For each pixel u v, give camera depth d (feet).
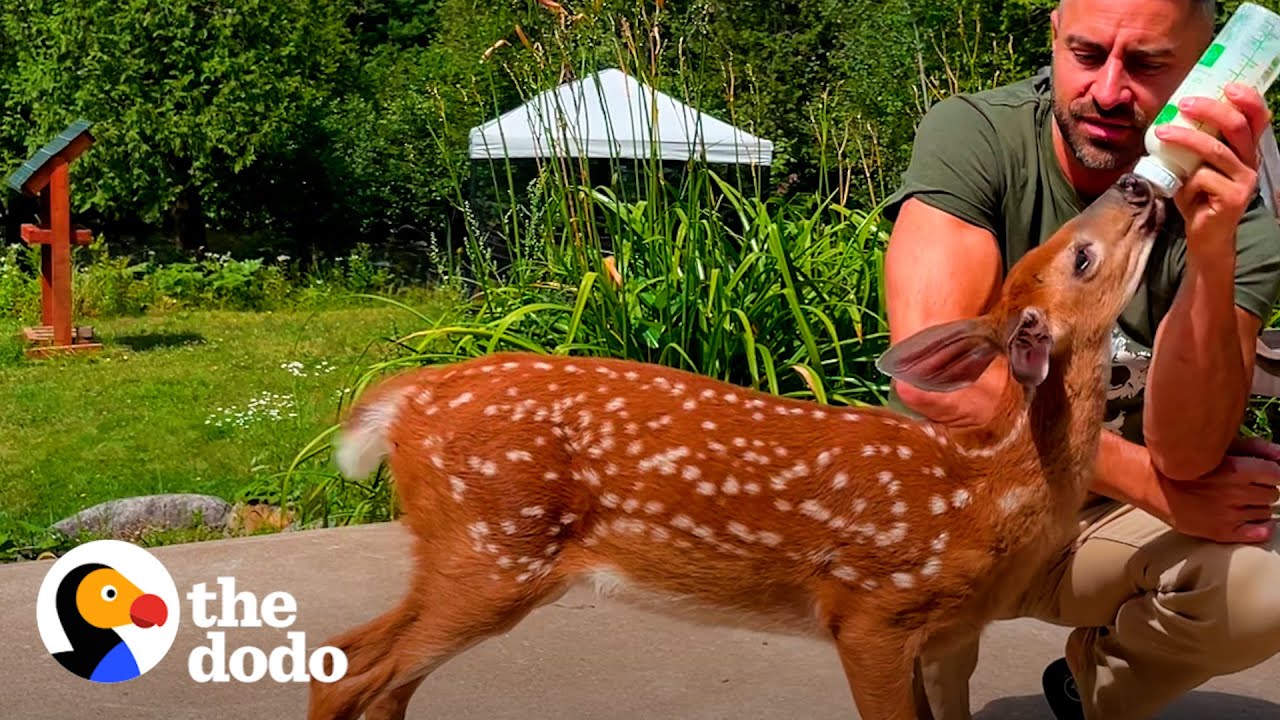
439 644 10.48
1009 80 32.27
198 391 35.09
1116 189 9.33
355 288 58.34
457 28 65.87
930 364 9.09
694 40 42.47
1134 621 10.22
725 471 9.87
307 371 38.19
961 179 10.40
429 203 67.31
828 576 9.81
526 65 23.49
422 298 56.34
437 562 10.43
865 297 19.22
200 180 59.57
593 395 10.25
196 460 27.99
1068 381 9.40
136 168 57.98
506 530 10.20
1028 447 9.45
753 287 19.11
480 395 10.35
